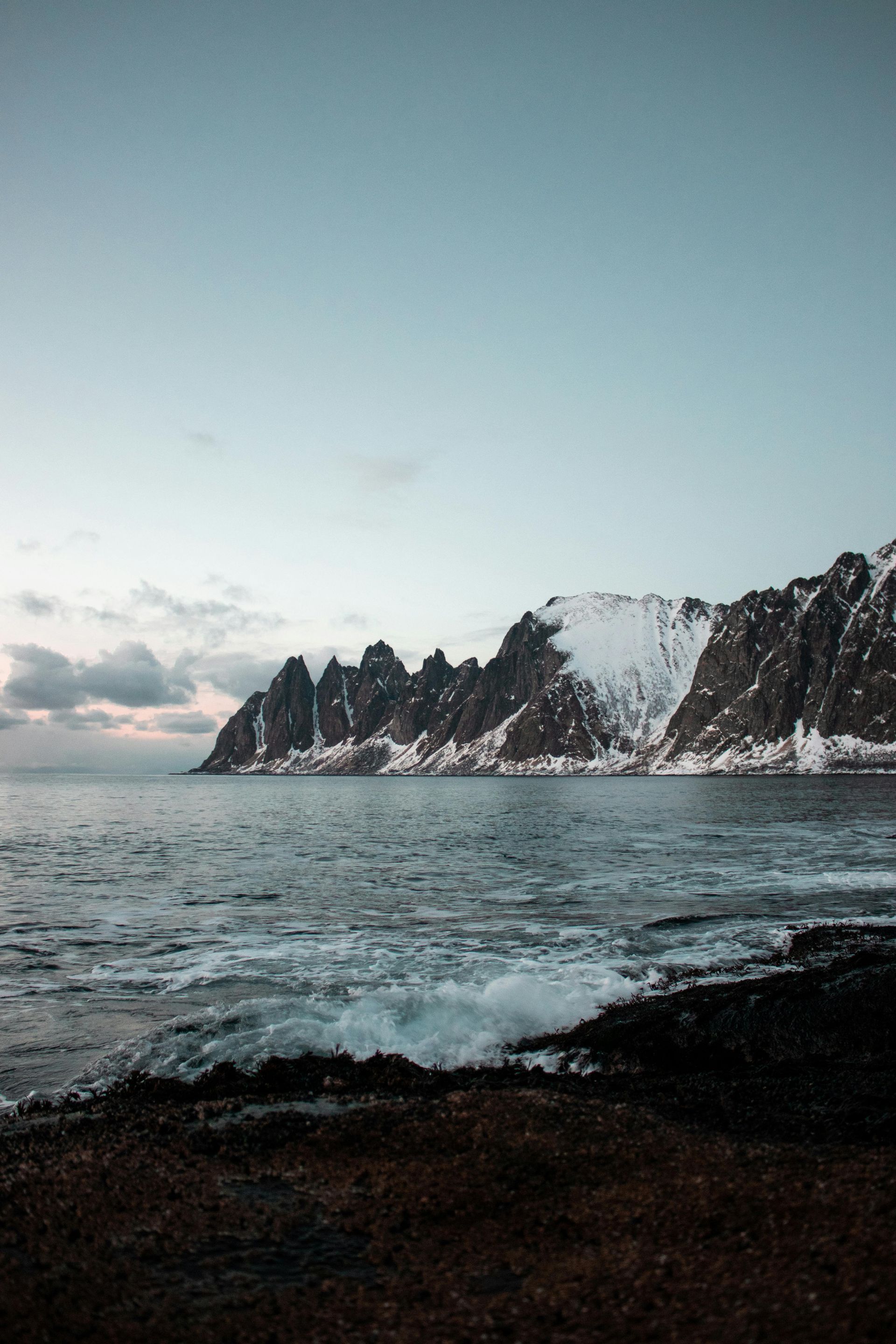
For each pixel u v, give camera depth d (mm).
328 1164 12750
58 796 195000
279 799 198875
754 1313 8055
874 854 61406
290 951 31719
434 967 28844
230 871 55906
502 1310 8570
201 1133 14148
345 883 49750
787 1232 9641
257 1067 19203
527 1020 23312
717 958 29656
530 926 36000
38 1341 7992
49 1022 22953
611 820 105562
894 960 26391
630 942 32281
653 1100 16250
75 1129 14945
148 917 39125
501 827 97125
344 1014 22953
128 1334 8188
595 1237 10156
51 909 41250
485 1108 14836
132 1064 19547
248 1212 11070
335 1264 9695
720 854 62594
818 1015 21875
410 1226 10672
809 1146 12766
